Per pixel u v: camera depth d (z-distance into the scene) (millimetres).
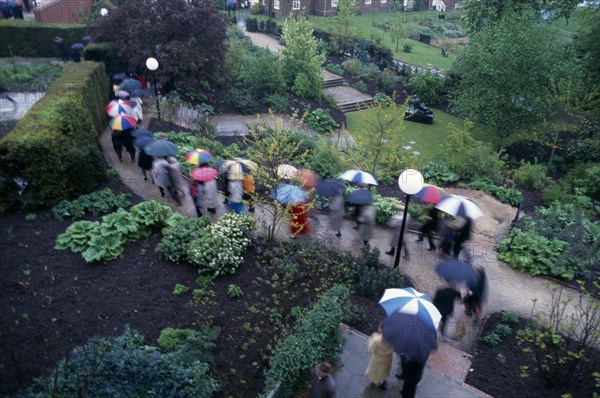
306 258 11422
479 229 14305
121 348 7738
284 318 9547
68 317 8836
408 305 7750
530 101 22219
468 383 8625
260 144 13266
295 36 27000
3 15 27891
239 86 25516
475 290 9461
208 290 10016
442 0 58375
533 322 9828
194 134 19031
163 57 19703
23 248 10523
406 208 10570
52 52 25422
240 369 8281
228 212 13305
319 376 7105
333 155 17656
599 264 12148
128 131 14625
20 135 11711
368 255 11641
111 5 30891
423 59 38625
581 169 19750
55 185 12078
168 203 13445
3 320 8523
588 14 26297
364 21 49625
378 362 8000
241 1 48156
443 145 20266
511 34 21875
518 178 19219
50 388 6719
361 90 30109
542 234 13594
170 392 7164
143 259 10719
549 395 8359
